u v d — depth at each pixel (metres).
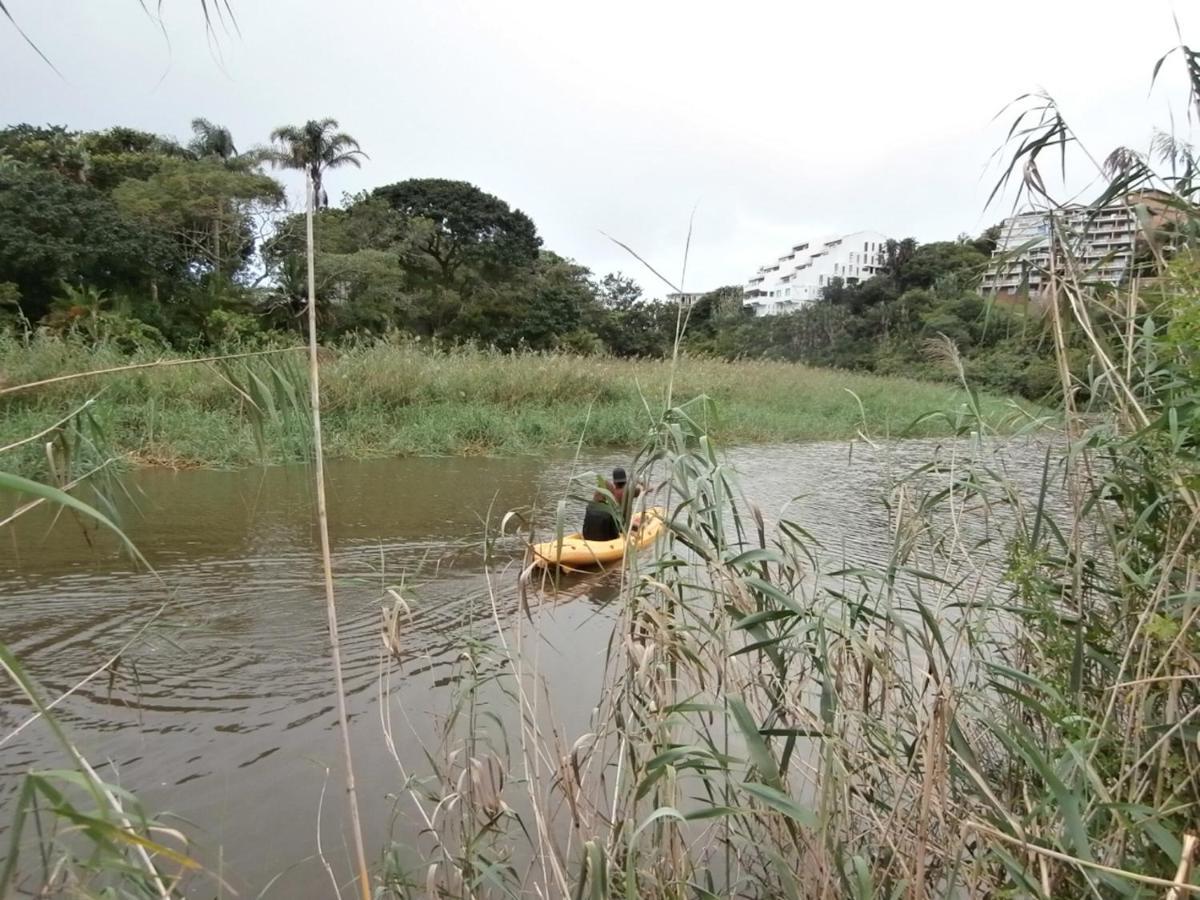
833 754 2.46
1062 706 2.68
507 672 3.60
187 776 3.93
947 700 2.46
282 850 3.37
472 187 43.72
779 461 15.25
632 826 2.31
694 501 2.89
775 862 2.34
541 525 9.44
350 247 36.00
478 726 4.11
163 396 13.80
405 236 38.84
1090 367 2.85
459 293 42.91
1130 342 2.61
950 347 3.33
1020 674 2.60
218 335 26.58
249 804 3.70
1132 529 2.59
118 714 4.52
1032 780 2.83
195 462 12.24
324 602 6.44
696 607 3.45
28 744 4.17
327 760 4.10
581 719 4.43
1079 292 2.61
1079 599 2.78
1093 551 3.28
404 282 38.78
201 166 30.80
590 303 50.28
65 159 32.53
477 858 2.79
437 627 5.93
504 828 3.25
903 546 3.21
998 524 4.19
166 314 27.53
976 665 2.99
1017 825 2.20
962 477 3.63
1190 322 2.30
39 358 12.77
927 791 2.35
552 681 4.95
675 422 3.09
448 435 15.21
